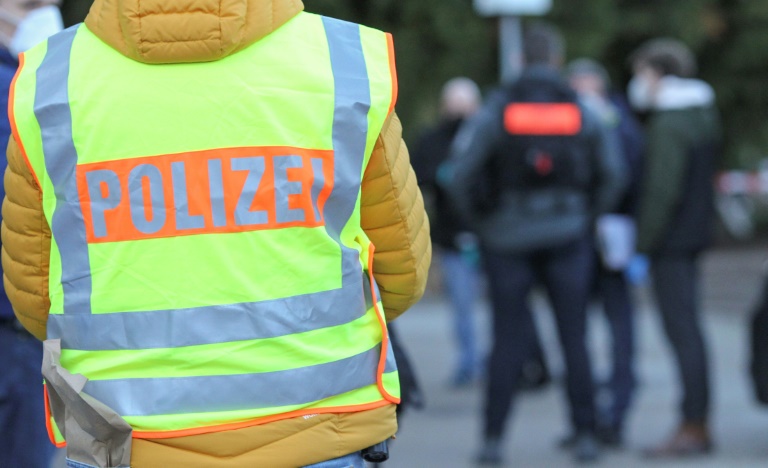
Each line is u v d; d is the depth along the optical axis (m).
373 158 4.43
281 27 4.39
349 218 4.39
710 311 22.39
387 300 4.89
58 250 4.38
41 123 4.31
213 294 4.24
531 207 10.55
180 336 4.23
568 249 10.71
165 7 4.20
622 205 12.48
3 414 6.45
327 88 4.32
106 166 4.27
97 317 4.30
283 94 4.29
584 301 10.84
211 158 4.25
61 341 4.39
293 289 4.28
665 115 11.12
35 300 4.60
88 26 4.42
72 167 4.30
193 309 4.24
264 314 4.24
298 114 4.28
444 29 28.94
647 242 11.24
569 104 10.52
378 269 4.73
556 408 14.01
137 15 4.22
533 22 30.73
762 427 12.55
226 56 4.30
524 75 10.59
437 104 28.86
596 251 12.00
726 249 35.06
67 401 4.31
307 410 4.31
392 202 4.52
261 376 4.25
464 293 15.44
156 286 4.25
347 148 4.32
